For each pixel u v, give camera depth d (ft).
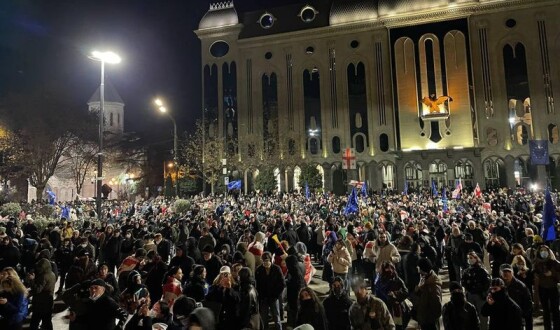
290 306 31.78
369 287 44.52
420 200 114.93
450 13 174.70
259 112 196.44
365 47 187.62
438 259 49.52
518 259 32.91
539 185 164.55
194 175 199.41
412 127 176.35
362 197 121.08
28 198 211.61
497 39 172.96
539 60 168.66
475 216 72.02
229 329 24.57
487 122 171.53
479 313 29.09
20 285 24.88
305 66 194.59
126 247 46.47
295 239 50.62
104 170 218.18
